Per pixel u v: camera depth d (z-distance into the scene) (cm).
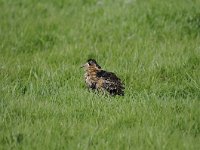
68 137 1423
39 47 2294
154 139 1380
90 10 2717
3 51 2233
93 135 1413
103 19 2525
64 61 2066
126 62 2002
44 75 1905
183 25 2409
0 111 1597
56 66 2012
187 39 2262
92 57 2105
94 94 1717
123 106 1606
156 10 2569
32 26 2498
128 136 1403
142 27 2400
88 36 2377
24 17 2688
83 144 1370
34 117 1562
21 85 1847
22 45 2297
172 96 1756
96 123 1500
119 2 2780
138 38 2300
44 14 2748
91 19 2564
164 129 1445
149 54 2075
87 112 1583
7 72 1938
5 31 2478
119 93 1716
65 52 2136
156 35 2328
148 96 1702
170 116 1533
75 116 1545
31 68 1956
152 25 2438
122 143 1369
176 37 2306
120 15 2541
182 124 1492
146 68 1944
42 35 2383
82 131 1438
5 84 1834
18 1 2981
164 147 1339
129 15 2531
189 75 1858
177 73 1917
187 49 2114
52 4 2930
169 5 2605
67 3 2914
